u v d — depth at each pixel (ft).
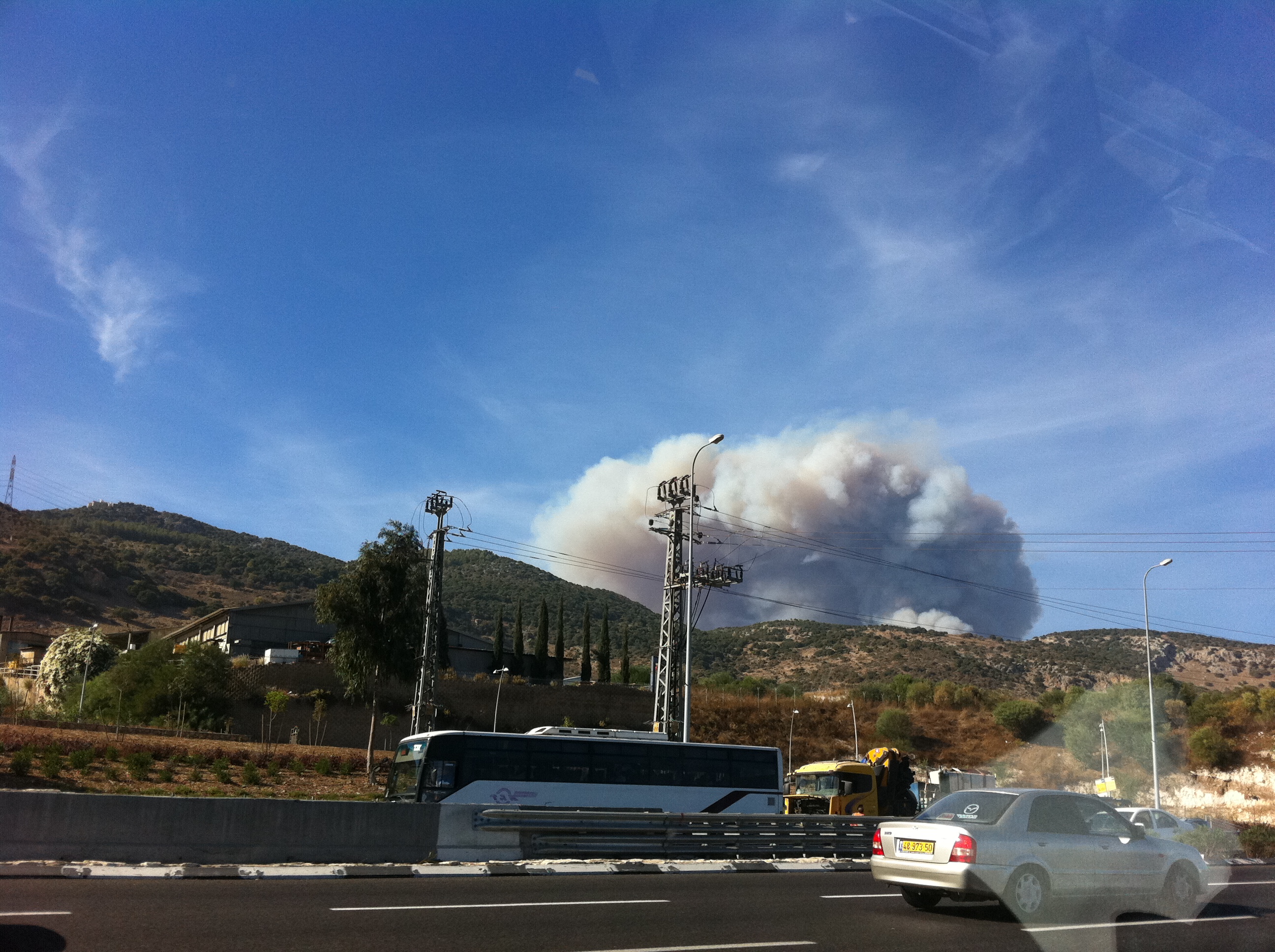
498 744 87.71
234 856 54.03
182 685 203.92
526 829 62.80
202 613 538.88
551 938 32.53
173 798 53.47
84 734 153.17
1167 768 244.42
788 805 109.60
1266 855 79.20
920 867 40.29
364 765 169.27
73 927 31.53
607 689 253.03
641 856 66.44
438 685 235.40
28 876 45.24
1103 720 254.06
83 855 50.26
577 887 48.24
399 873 52.49
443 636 242.78
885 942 33.81
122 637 345.31
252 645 281.54
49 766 115.44
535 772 87.71
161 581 581.53
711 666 572.51
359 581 160.45
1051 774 260.42
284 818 56.08
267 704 212.64
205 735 186.50
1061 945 34.17
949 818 42.04
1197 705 287.07
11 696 195.00
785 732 289.74
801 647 600.80
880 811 108.88
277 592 651.25
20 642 339.57
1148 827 85.15
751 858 69.97
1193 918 41.96
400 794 86.84
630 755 91.50
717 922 37.24
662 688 124.98
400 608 160.76
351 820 57.88
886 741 283.18
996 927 37.93
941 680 468.34
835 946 32.78
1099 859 41.47
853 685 476.54
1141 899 42.39
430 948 29.89
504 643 387.14
